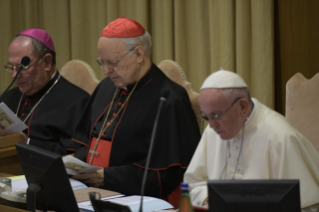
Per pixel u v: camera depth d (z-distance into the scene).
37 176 7.02
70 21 19.00
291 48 13.81
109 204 6.33
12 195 8.13
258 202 5.31
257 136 8.16
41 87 13.57
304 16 13.47
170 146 10.31
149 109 10.74
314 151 8.24
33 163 7.06
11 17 19.91
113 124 11.11
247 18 14.19
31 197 7.03
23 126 11.16
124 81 10.77
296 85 10.73
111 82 12.21
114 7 17.34
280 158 7.89
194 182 9.01
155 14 16.59
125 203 7.68
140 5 16.47
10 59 12.87
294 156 7.81
